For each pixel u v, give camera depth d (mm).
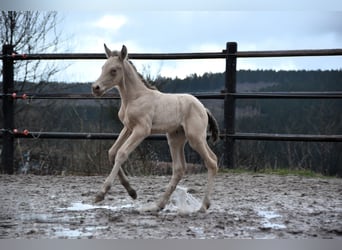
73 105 13531
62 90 14703
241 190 8305
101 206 7020
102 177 9984
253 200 7473
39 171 11359
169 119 6551
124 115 6645
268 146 11469
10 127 10625
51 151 11969
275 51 9945
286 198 7660
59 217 6211
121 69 6523
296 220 6129
